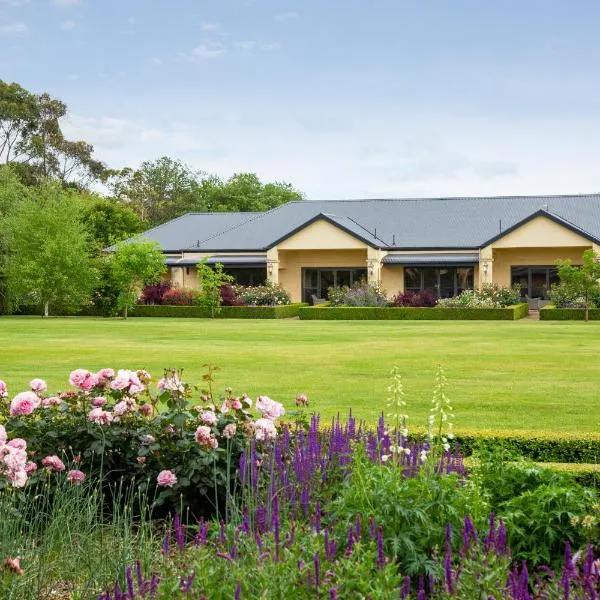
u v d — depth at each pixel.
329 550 3.88
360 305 41.59
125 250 39.81
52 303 41.81
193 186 82.38
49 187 45.19
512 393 13.74
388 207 49.97
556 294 39.50
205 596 3.55
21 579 4.26
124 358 19.41
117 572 4.29
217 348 22.23
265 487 5.69
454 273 44.88
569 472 7.03
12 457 5.18
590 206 46.59
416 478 5.06
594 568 3.69
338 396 13.43
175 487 6.16
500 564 3.83
